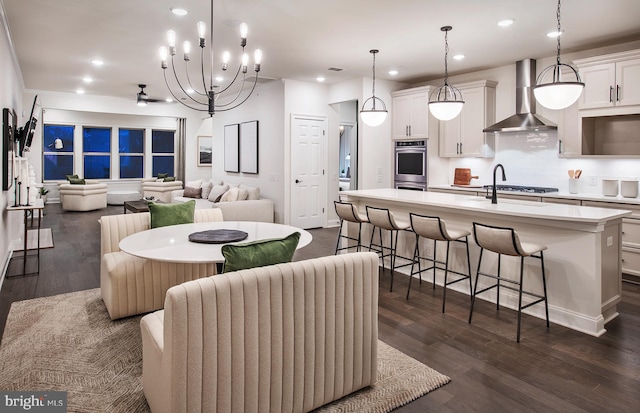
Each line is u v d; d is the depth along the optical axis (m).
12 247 5.58
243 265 2.03
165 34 4.57
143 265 3.29
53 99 8.96
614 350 2.78
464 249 4.01
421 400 2.22
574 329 3.13
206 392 1.72
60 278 4.37
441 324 3.24
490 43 4.89
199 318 1.68
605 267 3.17
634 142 4.88
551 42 4.84
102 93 9.04
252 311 1.81
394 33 4.51
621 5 3.74
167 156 12.80
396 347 2.84
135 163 12.45
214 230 3.38
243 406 1.82
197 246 2.88
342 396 2.19
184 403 1.68
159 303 3.38
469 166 6.59
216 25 4.25
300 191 7.34
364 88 6.77
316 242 6.30
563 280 3.22
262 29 4.37
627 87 4.52
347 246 5.27
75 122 11.39
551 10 3.84
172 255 2.61
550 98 3.32
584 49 5.15
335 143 7.74
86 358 2.62
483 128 6.02
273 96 7.34
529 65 5.58
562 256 3.22
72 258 5.24
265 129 7.62
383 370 2.51
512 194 5.47
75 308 3.47
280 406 1.94
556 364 2.60
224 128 9.16
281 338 1.91
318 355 2.04
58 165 11.45
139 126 12.20
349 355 2.17
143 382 2.17
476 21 4.13
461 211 3.98
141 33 4.55
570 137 5.27
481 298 3.85
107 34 4.61
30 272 4.60
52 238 6.43
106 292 3.30
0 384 2.32
